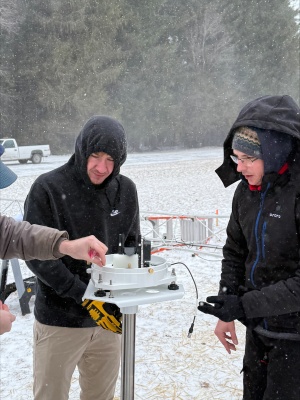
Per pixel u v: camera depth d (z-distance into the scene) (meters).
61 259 2.59
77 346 2.65
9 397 3.82
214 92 53.03
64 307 2.60
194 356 4.45
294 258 2.09
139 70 47.78
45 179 2.58
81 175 2.55
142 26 48.62
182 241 8.79
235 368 4.21
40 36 41.97
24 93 42.38
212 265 7.82
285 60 59.16
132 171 25.69
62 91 41.97
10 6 41.12
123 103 47.09
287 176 2.09
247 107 2.10
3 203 14.77
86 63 43.50
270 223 2.11
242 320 2.22
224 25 54.50
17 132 42.53
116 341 2.82
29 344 4.80
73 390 3.87
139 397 3.77
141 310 5.64
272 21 58.12
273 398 2.13
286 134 2.03
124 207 2.79
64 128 42.91
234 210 2.38
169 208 14.09
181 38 52.78
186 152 46.00
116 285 1.75
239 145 2.09
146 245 1.90
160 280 1.82
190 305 5.80
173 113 50.34
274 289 2.02
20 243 1.93
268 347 2.23
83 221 2.64
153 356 4.46
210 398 3.75
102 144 2.41
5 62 41.19
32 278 5.87
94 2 44.56
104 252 1.86
